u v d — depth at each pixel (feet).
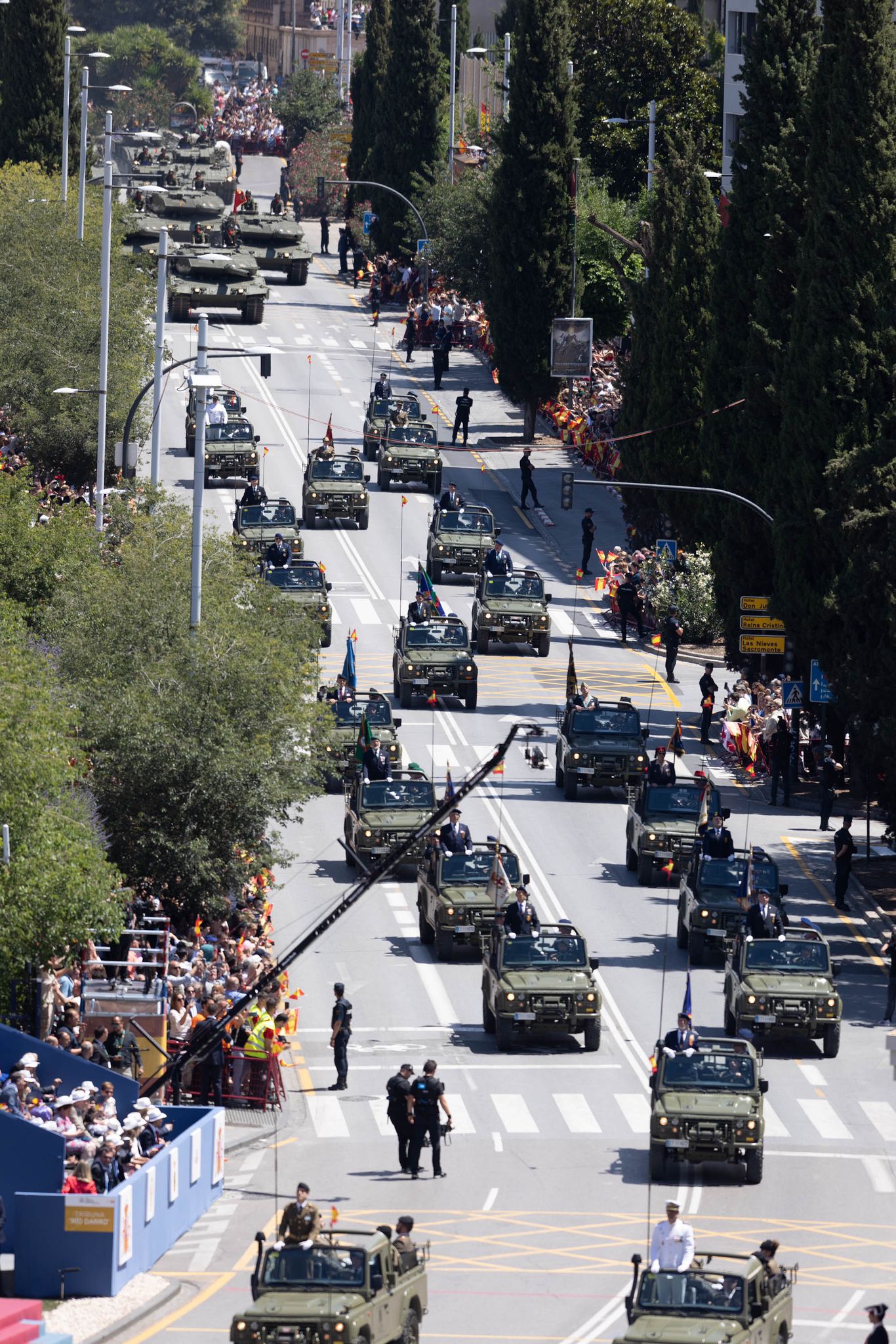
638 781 561.84
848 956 469.98
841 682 515.09
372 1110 382.01
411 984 445.37
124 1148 317.42
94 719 435.94
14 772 342.23
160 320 575.38
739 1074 353.31
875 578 500.33
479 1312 288.71
